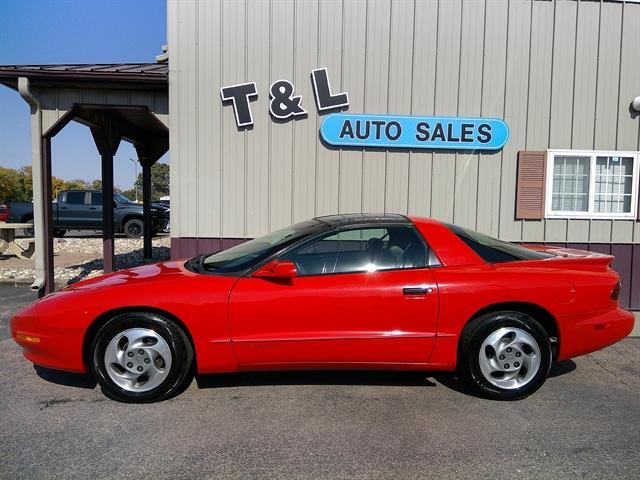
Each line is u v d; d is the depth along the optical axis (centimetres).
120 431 313
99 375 351
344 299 352
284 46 630
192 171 638
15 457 281
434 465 276
